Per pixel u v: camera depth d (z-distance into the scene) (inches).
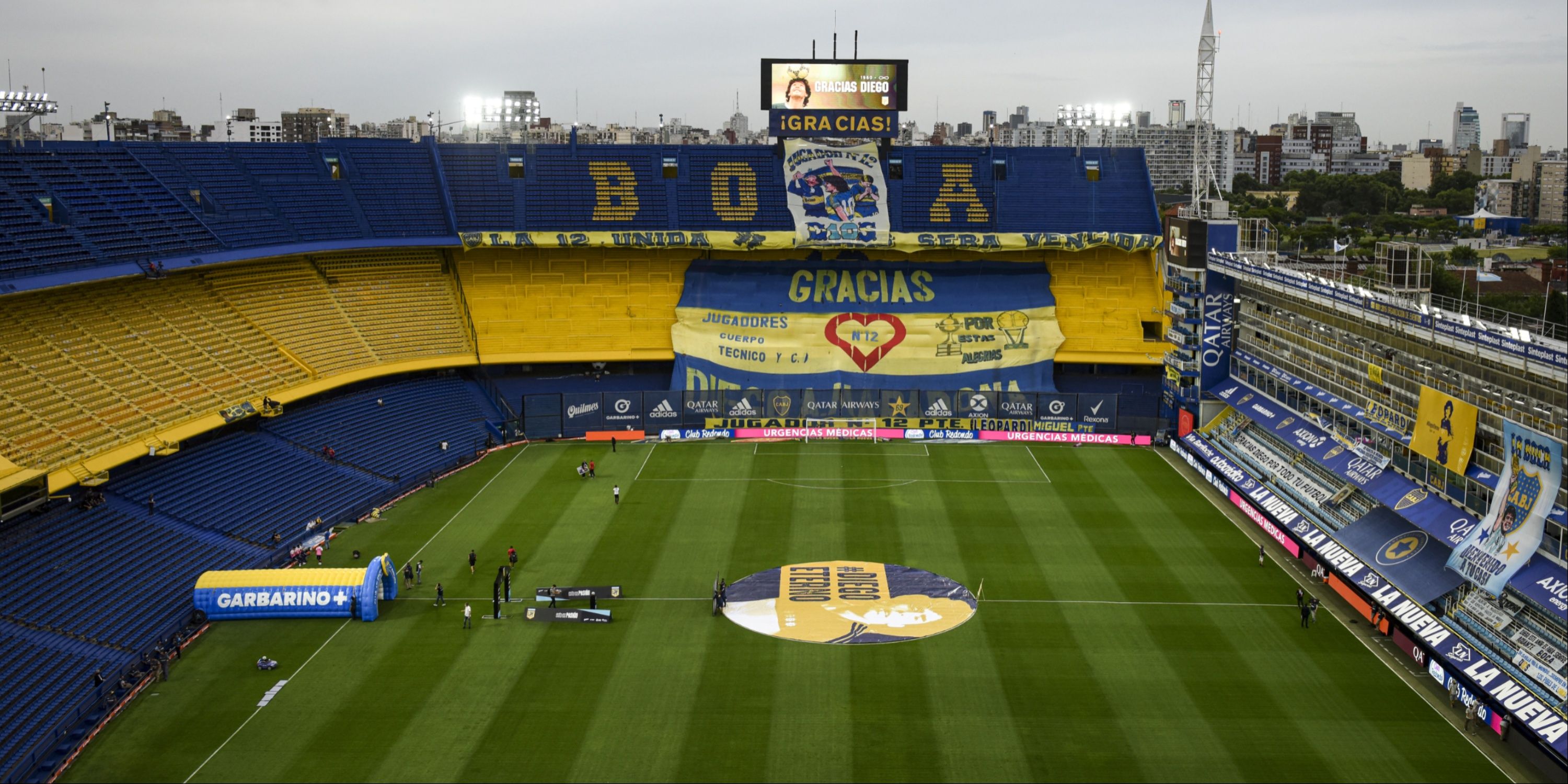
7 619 2170.3
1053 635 2341.3
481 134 6476.4
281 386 3326.8
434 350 3986.2
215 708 2034.9
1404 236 7175.2
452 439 3705.7
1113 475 3506.4
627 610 2459.4
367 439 3484.3
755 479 3454.7
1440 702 2068.2
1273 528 2925.7
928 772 1823.3
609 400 3927.2
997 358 4212.6
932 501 3235.7
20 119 3895.2
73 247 3038.9
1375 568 2471.7
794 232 4325.8
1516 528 2123.5
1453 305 4242.1
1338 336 2878.9
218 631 2368.4
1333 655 2251.5
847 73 4478.3
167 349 3171.8
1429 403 2422.5
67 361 2896.2
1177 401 3754.9
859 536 2933.1
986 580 2632.9
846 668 2186.3
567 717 1996.8
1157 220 4485.7
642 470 3543.3
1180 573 2682.1
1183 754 1881.2
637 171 4515.3
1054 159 4645.7
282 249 3654.0
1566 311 4256.9
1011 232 4414.4
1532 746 1855.3
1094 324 4311.0
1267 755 1878.7
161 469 2878.9
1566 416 1984.5
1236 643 2304.4
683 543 2886.3
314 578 2428.6
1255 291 3435.0
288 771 1824.6
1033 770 1828.2
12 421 2610.7
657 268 4409.5
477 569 2706.7
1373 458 2741.1
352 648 2283.5
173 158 3745.1
